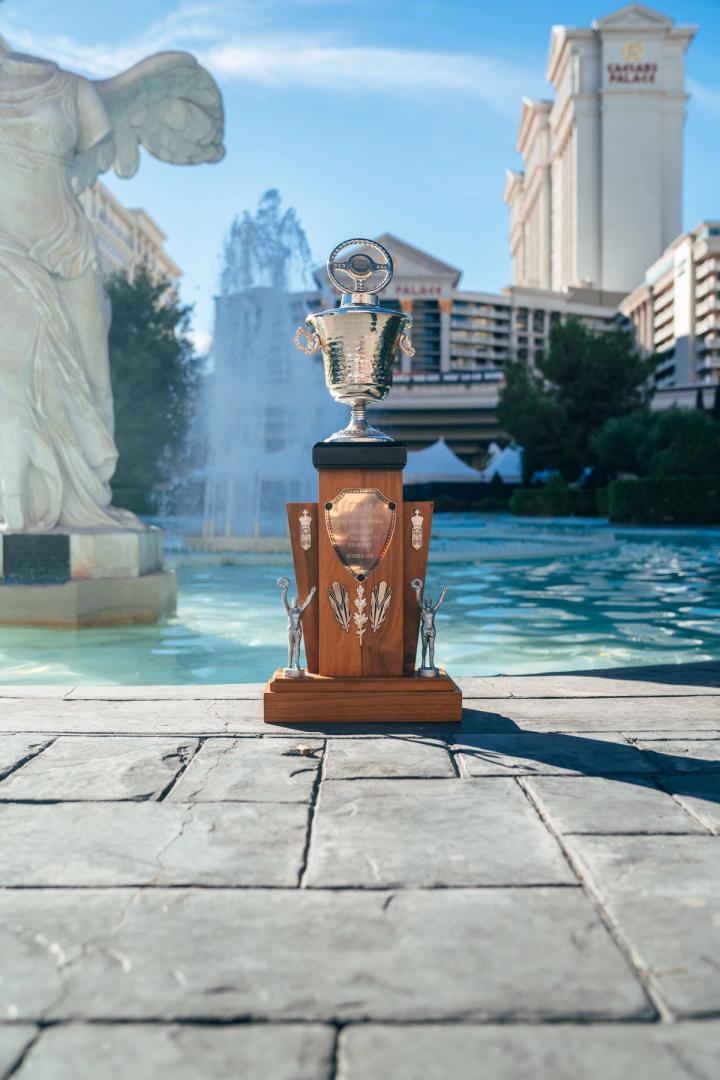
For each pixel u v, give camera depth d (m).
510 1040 1.23
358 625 3.21
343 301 3.38
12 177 6.78
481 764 2.59
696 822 2.10
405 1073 1.16
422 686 3.12
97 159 7.90
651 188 139.50
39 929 1.57
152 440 36.38
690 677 3.83
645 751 2.71
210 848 1.95
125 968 1.43
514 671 4.93
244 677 4.76
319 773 2.52
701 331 91.44
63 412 6.95
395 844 1.97
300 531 3.30
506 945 1.50
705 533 20.61
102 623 6.66
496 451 57.66
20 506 6.72
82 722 3.11
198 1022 1.28
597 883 1.75
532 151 179.38
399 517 3.24
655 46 138.88
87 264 7.16
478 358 119.44
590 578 10.63
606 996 1.34
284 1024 1.27
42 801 2.27
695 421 26.66
